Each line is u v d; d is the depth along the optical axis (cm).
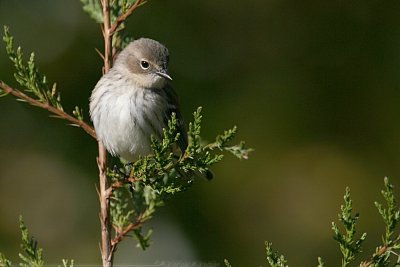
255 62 1420
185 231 1330
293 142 1380
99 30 1337
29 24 1358
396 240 705
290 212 1358
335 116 1405
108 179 849
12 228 1441
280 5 1434
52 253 1403
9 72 1317
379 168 1390
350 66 1424
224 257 1334
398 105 1405
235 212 1346
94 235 1408
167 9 1383
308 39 1438
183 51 1390
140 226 847
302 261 1346
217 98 1373
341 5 1442
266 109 1385
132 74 1013
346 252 710
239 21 1427
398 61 1422
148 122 1014
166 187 789
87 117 1322
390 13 1433
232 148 891
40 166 1413
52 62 1330
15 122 1398
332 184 1373
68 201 1417
